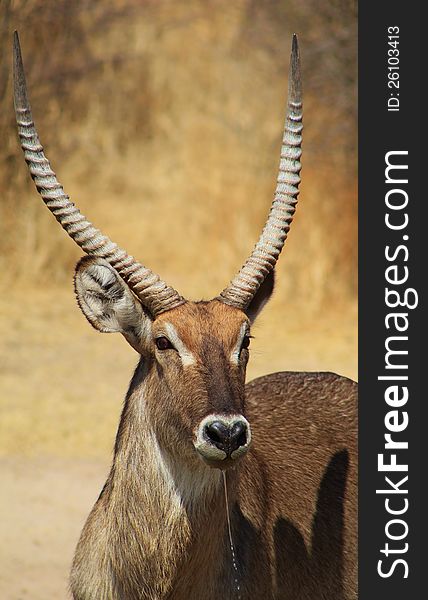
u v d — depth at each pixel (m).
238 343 14.63
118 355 34.81
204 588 15.32
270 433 17.64
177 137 51.50
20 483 26.14
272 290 15.74
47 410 29.97
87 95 51.34
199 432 13.88
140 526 15.09
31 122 15.26
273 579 16.25
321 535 17.11
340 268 39.38
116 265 15.02
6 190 40.09
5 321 36.53
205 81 53.41
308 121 41.06
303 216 39.81
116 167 50.19
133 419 15.25
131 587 15.23
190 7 57.16
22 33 40.94
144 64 54.41
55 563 22.64
